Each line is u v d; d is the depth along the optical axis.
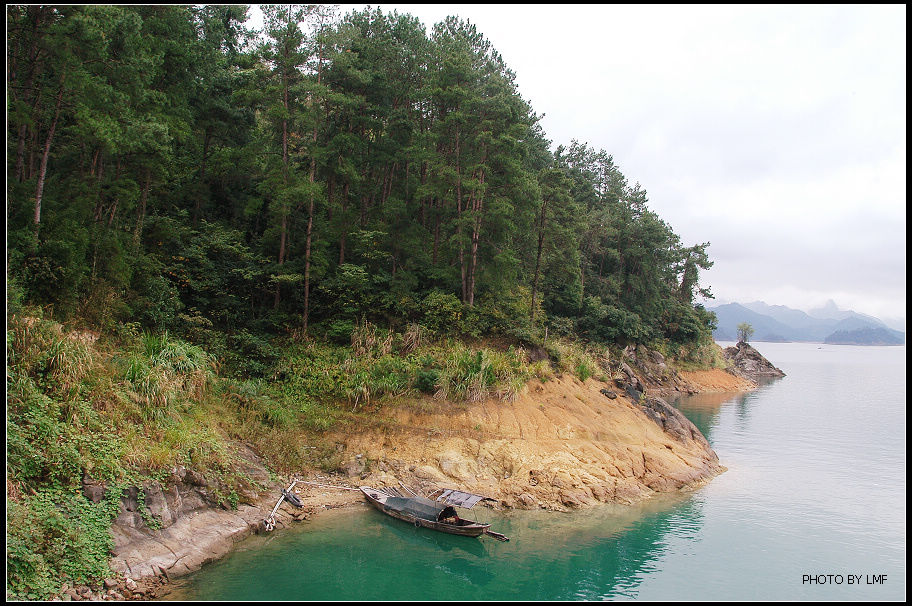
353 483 21.30
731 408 49.38
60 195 22.70
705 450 28.77
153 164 25.08
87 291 20.69
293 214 31.55
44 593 11.80
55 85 21.36
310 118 28.14
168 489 15.84
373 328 28.94
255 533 17.28
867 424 42.44
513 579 15.36
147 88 25.33
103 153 23.67
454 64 30.67
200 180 32.97
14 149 22.02
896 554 17.66
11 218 18.91
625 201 64.56
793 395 61.94
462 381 25.66
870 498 23.42
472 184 29.69
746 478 26.14
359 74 29.70
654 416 29.89
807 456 31.16
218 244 28.20
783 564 16.75
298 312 30.27
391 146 32.31
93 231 21.91
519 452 23.34
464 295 31.78
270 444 21.20
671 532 19.08
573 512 20.61
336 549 16.61
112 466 14.83
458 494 19.94
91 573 12.87
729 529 19.50
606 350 48.22
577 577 15.59
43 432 14.23
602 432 25.81
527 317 33.62
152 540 14.69
